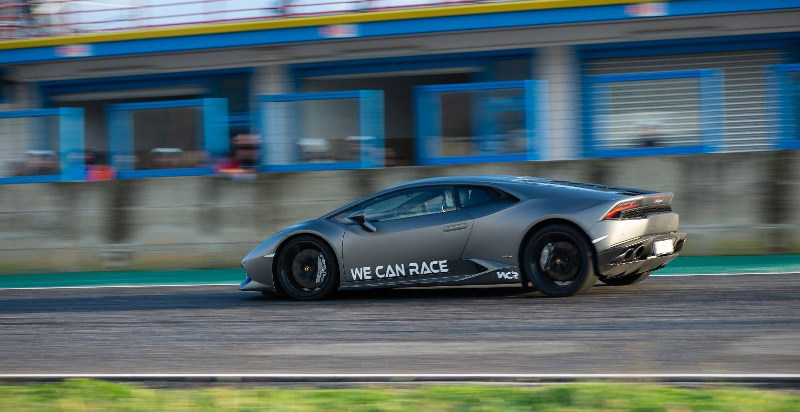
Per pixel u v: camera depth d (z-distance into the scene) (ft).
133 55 183.93
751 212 132.16
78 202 156.25
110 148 170.81
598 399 44.11
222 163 165.07
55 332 81.30
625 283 94.53
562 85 171.22
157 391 51.62
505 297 87.61
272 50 183.83
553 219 83.51
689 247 134.41
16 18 186.80
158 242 153.07
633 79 159.84
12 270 158.10
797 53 163.94
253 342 70.28
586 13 162.30
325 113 162.50
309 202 147.84
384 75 181.37
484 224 85.81
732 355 56.95
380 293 96.27
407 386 50.83
